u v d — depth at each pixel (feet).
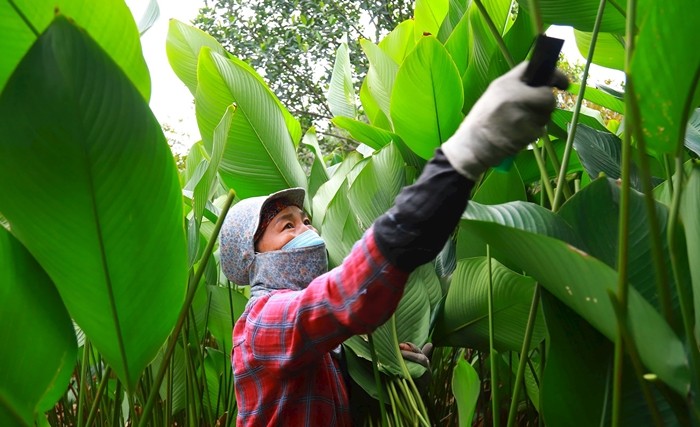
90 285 2.95
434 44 4.19
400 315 4.48
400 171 4.71
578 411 2.80
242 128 5.40
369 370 4.41
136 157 2.63
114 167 2.61
